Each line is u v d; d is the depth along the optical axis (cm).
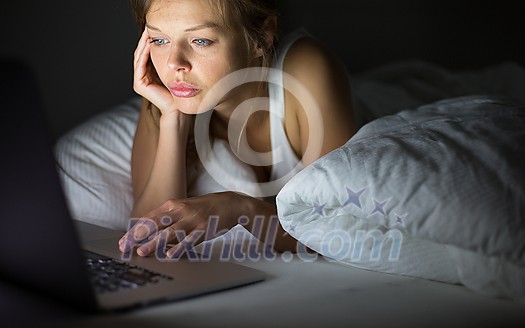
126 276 98
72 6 211
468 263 96
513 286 93
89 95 216
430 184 100
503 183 98
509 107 124
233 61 136
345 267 110
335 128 148
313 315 87
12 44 205
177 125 147
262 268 109
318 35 240
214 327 82
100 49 216
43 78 210
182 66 132
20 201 86
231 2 132
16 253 92
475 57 261
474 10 260
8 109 81
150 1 132
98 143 167
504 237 93
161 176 146
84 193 154
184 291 92
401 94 202
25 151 81
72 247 82
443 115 125
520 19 262
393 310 89
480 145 106
